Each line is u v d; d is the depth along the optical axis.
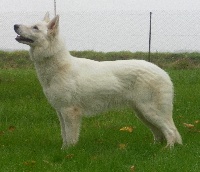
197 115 6.01
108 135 5.39
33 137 5.34
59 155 4.73
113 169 4.41
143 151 4.81
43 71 4.88
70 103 4.88
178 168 4.38
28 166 4.52
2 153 4.83
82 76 4.87
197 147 4.86
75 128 4.93
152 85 4.88
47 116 6.09
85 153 4.75
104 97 4.92
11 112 6.18
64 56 4.87
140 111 4.94
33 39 4.84
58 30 4.84
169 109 4.92
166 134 4.90
